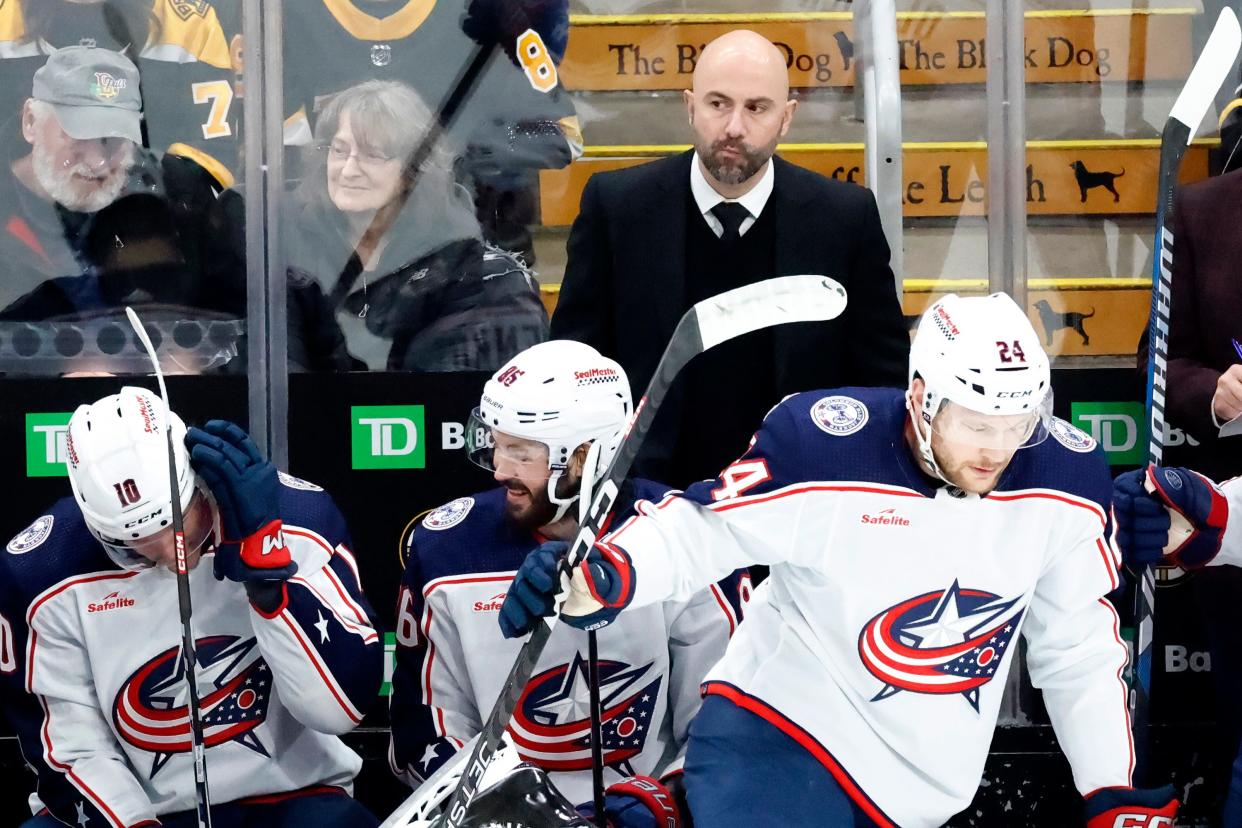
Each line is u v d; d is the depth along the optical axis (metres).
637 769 10.11
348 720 9.96
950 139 14.20
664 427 12.12
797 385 12.02
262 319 13.56
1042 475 8.35
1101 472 8.51
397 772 10.39
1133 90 14.62
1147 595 10.00
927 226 14.22
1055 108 14.59
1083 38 14.55
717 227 12.23
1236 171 12.62
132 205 13.55
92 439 9.31
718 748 8.62
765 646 8.77
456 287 13.87
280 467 13.60
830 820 8.42
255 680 10.17
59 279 13.53
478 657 10.07
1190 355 12.72
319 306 13.72
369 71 13.77
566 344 9.99
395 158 13.77
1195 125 9.97
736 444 12.17
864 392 8.60
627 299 12.27
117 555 9.48
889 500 8.23
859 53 14.45
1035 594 8.73
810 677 8.55
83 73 13.48
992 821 13.00
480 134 13.93
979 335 7.82
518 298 13.90
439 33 13.81
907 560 8.30
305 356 13.70
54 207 13.52
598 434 9.77
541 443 9.69
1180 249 12.73
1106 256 14.54
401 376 13.66
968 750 8.73
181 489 9.27
